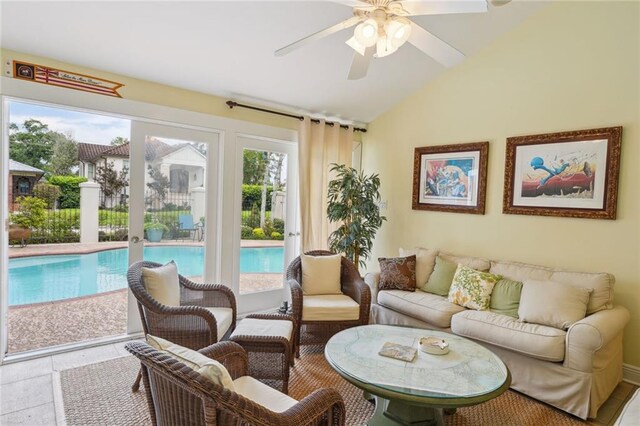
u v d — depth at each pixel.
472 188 3.70
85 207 5.89
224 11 2.56
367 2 1.77
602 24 2.88
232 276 3.81
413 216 4.28
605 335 2.19
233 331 2.53
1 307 2.62
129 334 3.22
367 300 3.12
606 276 2.63
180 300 2.77
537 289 2.69
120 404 2.19
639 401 1.57
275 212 4.17
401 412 1.98
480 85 3.64
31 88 2.62
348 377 1.84
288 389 2.46
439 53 2.09
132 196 3.19
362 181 4.14
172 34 2.69
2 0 2.19
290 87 3.67
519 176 3.34
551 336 2.34
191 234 3.56
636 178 2.73
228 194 3.71
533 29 3.26
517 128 3.38
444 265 3.45
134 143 3.18
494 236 3.55
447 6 1.70
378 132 4.68
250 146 3.92
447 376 1.84
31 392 2.29
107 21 2.47
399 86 4.06
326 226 4.43
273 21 2.72
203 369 1.19
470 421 2.20
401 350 2.12
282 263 4.27
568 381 2.27
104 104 2.95
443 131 3.97
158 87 3.24
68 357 2.79
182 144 3.46
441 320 2.93
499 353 2.59
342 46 3.13
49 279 5.08
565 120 3.08
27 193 5.19
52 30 2.46
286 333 2.40
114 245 6.22
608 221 2.85
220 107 3.62
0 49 2.51
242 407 1.12
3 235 2.61
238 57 3.08
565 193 3.06
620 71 2.80
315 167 4.29
